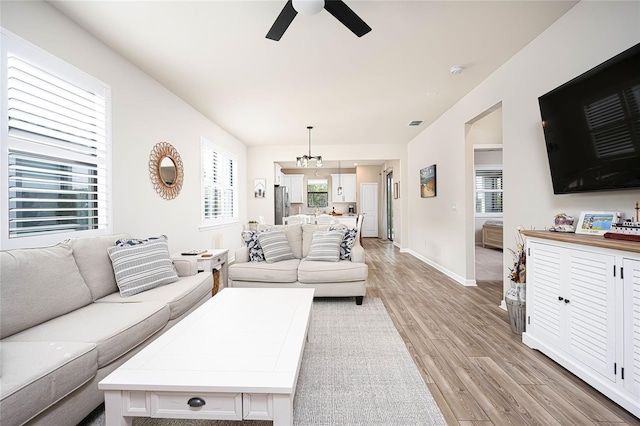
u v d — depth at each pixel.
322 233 3.51
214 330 1.48
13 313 1.39
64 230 2.09
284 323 1.58
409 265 5.19
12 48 1.72
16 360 1.12
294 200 9.85
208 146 4.49
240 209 6.12
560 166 2.04
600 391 1.54
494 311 2.89
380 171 9.77
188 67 2.84
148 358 1.19
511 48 2.56
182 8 2.00
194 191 4.00
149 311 1.74
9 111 1.71
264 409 1.03
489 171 7.83
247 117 4.44
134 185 2.76
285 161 6.68
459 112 3.85
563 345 1.80
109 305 1.82
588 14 1.92
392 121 4.75
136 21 2.13
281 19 1.75
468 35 2.36
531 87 2.47
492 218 7.82
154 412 1.06
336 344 2.20
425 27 2.24
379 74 3.04
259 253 3.43
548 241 1.92
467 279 3.83
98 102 2.35
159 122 3.18
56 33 1.99
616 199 1.77
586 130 1.81
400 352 2.07
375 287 3.80
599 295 1.55
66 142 2.11
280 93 3.51
